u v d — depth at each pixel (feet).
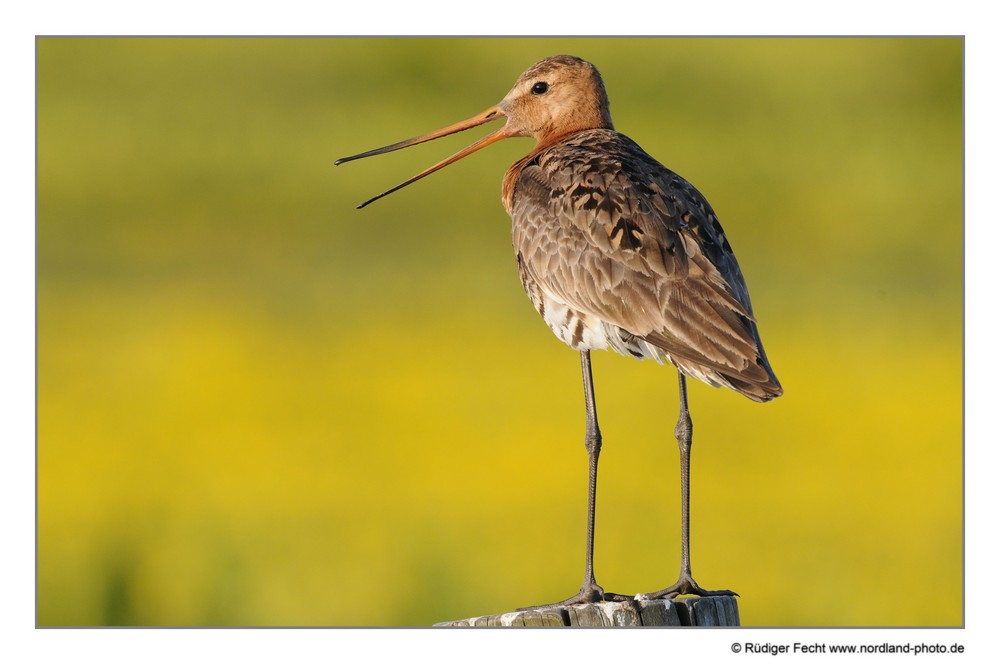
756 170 110.83
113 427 58.29
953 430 59.11
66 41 131.75
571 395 63.46
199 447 57.21
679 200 33.65
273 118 121.80
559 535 50.31
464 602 47.47
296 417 60.03
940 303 81.25
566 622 29.12
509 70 136.46
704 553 49.16
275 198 104.63
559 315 34.76
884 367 67.00
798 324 75.51
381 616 48.01
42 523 51.06
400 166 110.93
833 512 51.88
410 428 58.85
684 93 128.26
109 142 114.01
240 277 86.63
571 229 33.91
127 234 96.07
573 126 38.81
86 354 68.74
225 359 66.90
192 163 110.83
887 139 117.19
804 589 48.08
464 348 70.49
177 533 50.85
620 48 134.31
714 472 54.39
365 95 128.06
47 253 90.94
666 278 32.42
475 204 103.09
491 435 57.77
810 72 130.52
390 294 81.87
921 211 102.06
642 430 58.44
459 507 52.37
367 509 52.49
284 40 137.28
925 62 130.82
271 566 49.42
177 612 47.70
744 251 93.40
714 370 31.68
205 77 128.16
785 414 60.75
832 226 98.53
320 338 71.36
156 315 76.64
